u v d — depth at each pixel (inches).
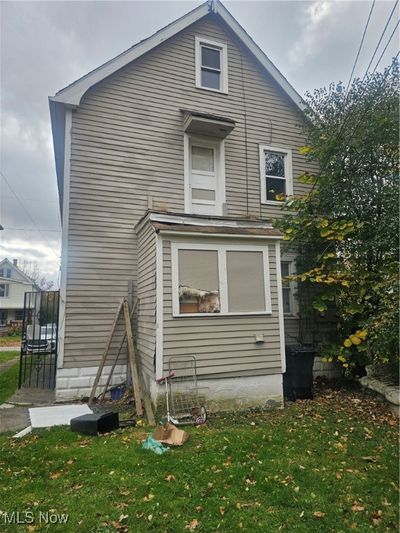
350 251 301.0
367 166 299.7
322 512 110.1
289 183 360.2
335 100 316.5
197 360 222.8
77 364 260.7
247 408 230.8
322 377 324.2
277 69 360.8
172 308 223.0
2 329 1103.6
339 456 152.2
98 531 100.2
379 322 220.5
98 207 281.9
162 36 315.6
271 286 252.4
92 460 144.7
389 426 194.9
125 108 301.3
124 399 249.0
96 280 273.9
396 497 119.6
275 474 134.6
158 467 139.0
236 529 101.6
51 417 202.4
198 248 236.1
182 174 313.1
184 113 312.0
